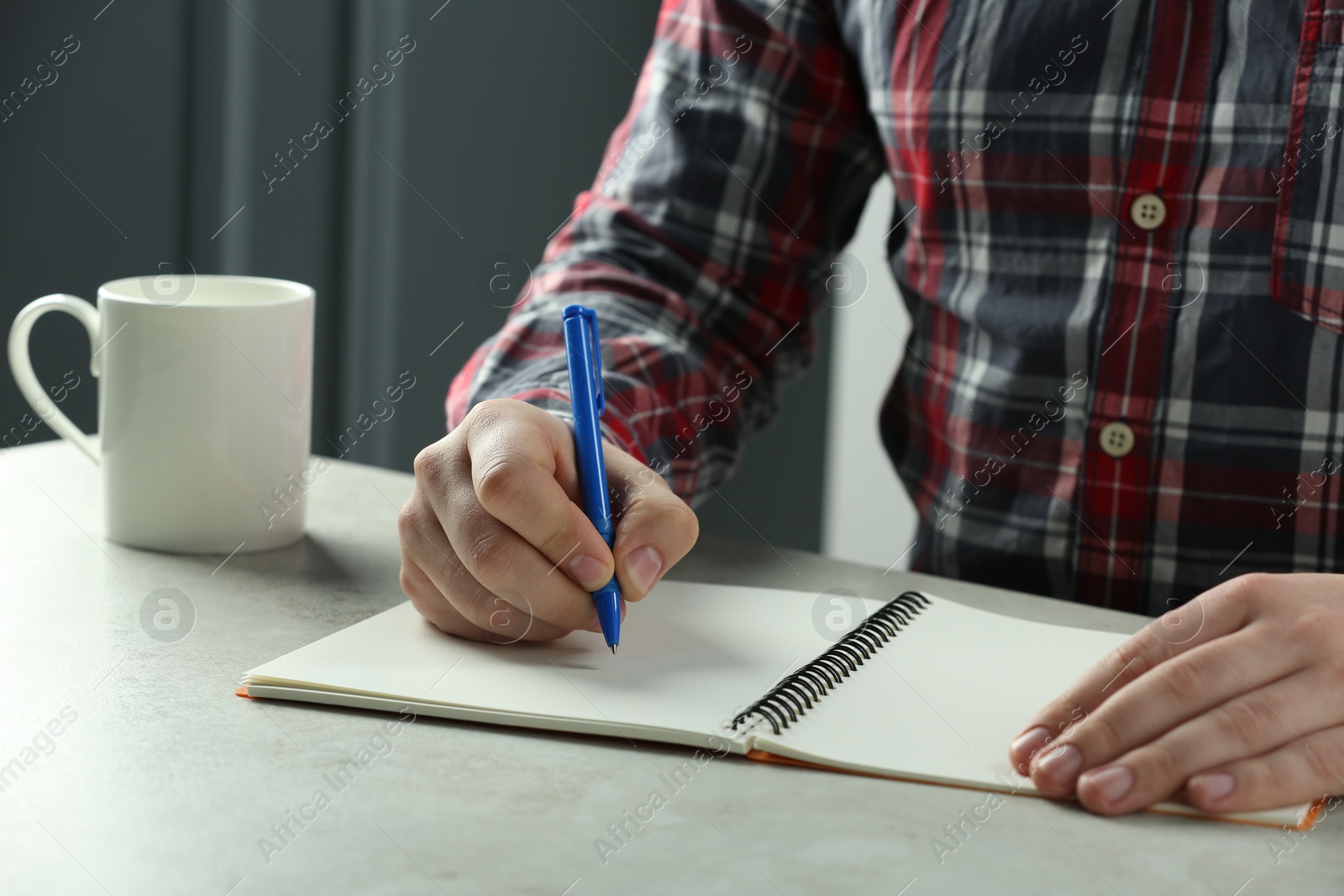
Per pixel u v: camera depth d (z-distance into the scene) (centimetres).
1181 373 77
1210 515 78
